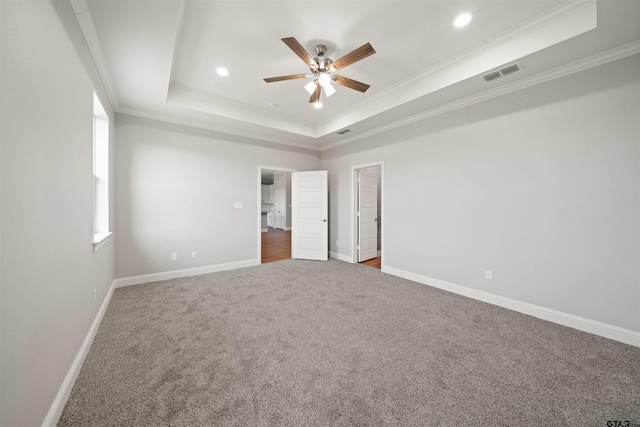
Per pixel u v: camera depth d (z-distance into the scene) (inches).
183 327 89.9
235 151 177.2
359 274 161.6
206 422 50.5
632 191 80.9
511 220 108.1
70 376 58.1
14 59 36.8
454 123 128.3
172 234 152.0
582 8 73.8
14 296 36.2
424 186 142.9
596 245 87.6
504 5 75.8
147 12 68.3
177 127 153.2
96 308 87.3
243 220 181.2
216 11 77.4
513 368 68.0
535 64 91.1
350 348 77.4
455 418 52.0
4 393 33.7
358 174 197.5
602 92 85.8
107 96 111.2
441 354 74.4
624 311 82.1
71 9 62.2
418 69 112.5
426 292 128.2
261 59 103.7
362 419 51.6
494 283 113.6
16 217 37.0
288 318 97.8
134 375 64.3
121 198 135.4
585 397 57.9
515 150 106.7
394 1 74.7
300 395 58.0
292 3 75.0
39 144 44.4
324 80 95.6
